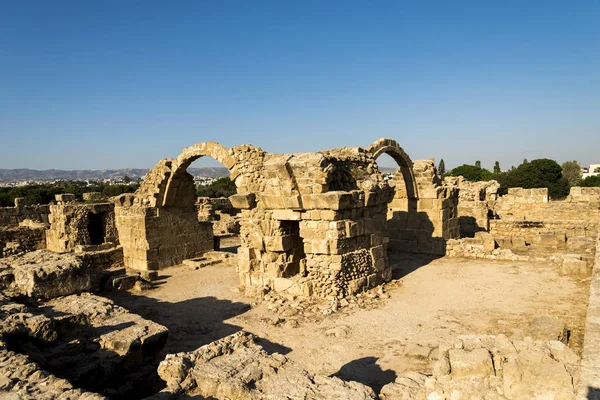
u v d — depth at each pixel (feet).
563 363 17.53
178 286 52.19
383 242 49.83
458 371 18.71
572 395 15.84
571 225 75.31
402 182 67.97
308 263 43.62
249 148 48.55
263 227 46.55
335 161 44.70
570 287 43.93
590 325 18.58
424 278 50.75
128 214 63.82
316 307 40.40
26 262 35.86
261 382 19.81
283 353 30.83
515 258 58.23
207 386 19.76
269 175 44.91
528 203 93.40
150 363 27.17
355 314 38.37
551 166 196.54
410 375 22.38
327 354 30.30
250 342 24.29
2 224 93.40
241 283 49.14
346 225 42.70
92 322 28.68
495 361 18.67
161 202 63.21
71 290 34.30
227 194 210.79
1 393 17.20
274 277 45.88
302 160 42.75
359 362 28.81
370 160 51.49
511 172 216.54
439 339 32.09
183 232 66.64
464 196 92.68
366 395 18.69
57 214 77.41
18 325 24.73
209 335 35.09
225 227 99.50
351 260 43.78
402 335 33.17
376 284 47.09
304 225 43.57
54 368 23.41
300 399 18.21
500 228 80.59
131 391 24.81
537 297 41.19
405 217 68.18
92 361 24.59
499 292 43.52
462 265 56.80
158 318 39.99
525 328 33.24
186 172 62.75
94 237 82.48
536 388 16.51
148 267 61.36
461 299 41.78
